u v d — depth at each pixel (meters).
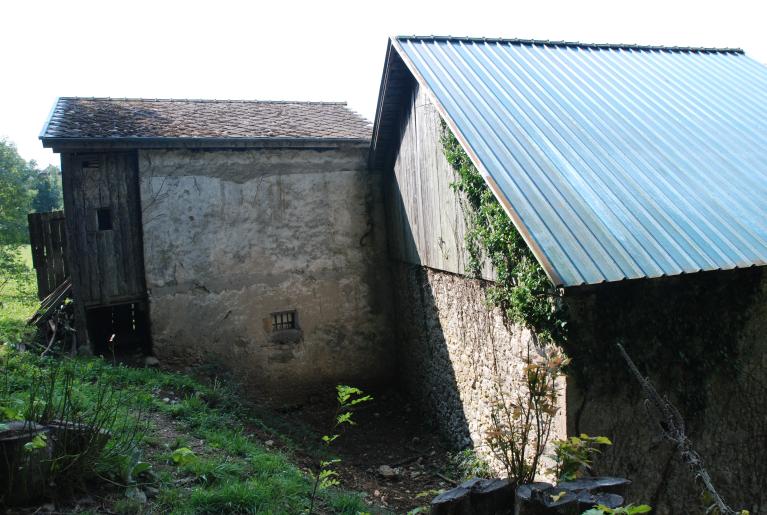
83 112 10.08
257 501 4.48
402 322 11.08
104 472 4.20
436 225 9.12
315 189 10.86
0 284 10.73
